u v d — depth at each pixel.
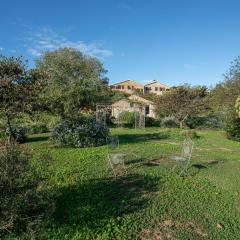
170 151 15.49
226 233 6.45
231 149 18.19
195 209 7.61
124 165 11.69
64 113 27.77
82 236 5.91
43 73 16.39
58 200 7.62
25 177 6.09
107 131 18.36
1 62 14.68
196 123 37.84
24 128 20.14
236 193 8.97
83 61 38.50
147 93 82.81
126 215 7.03
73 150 15.37
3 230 5.55
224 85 30.00
